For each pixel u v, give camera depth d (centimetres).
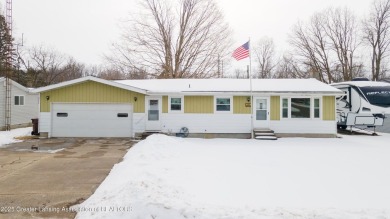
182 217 508
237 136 1770
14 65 4225
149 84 1948
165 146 1238
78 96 1747
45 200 642
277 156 1113
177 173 818
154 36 3512
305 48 4475
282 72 5191
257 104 1773
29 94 2491
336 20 4256
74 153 1215
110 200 586
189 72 3578
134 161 978
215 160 1021
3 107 2141
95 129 1753
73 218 549
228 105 1777
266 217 511
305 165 960
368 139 1695
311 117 1755
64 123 1747
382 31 4016
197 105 1775
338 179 789
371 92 1920
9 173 873
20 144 1470
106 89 1755
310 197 638
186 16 3550
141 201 546
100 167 953
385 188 711
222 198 620
